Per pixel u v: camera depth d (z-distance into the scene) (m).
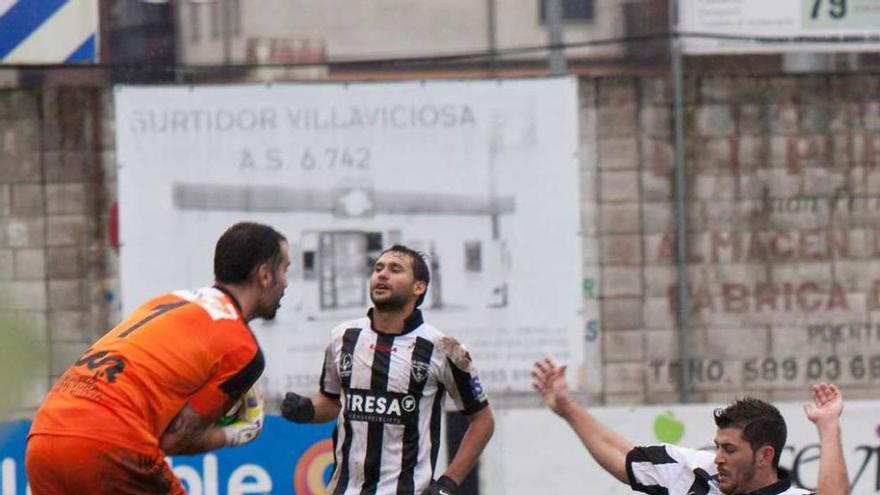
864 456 30.05
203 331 17.53
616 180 37.38
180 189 37.19
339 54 37.59
